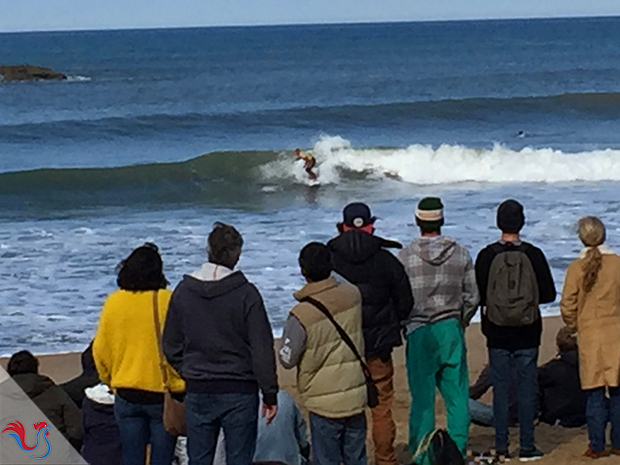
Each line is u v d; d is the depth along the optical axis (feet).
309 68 249.34
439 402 26.27
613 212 58.90
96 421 18.30
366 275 18.80
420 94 169.07
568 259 45.96
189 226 56.75
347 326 17.12
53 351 34.45
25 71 215.31
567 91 172.04
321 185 75.72
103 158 92.99
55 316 38.65
